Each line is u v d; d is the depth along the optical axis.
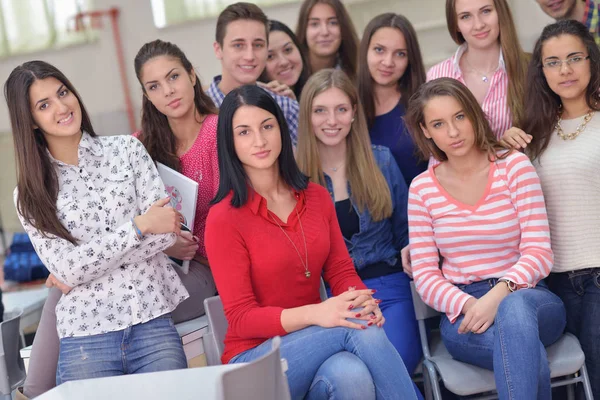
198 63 5.74
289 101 3.01
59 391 1.59
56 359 2.31
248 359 1.98
